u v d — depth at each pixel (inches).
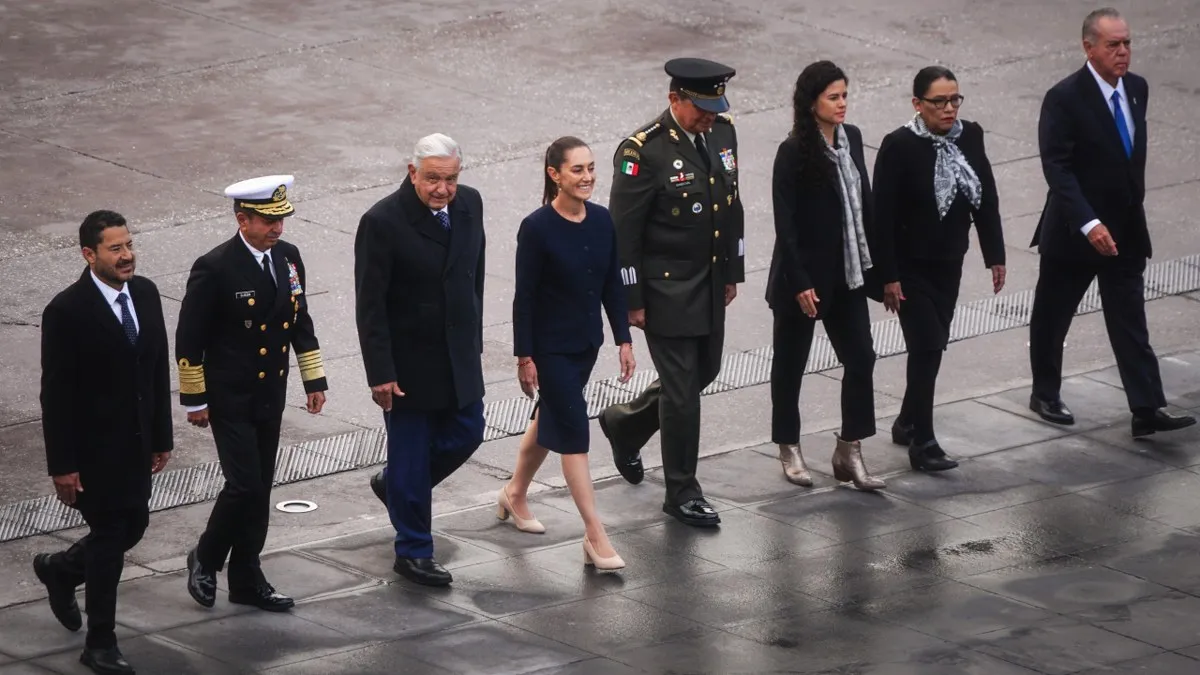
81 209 2027.6
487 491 1437.0
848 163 1391.5
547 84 2517.2
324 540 1327.5
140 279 1118.4
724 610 1224.8
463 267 1239.5
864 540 1347.2
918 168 1428.4
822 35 2765.7
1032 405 1608.0
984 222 1464.1
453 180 1217.4
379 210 1223.5
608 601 1235.9
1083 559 1320.1
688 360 1355.8
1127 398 1595.7
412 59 2610.7
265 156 2210.9
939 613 1224.8
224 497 1178.6
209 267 1160.2
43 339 1084.5
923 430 1476.4
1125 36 1507.1
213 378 1174.3
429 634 1176.8
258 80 2501.2
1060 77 2615.7
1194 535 1365.7
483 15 2815.0
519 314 1270.9
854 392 1423.5
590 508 1284.4
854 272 1392.7
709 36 2743.6
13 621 1181.7
